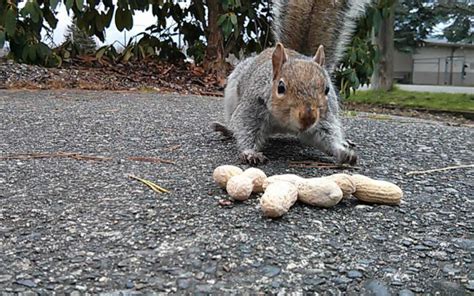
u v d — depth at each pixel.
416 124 0.70
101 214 0.28
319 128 0.40
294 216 0.28
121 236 0.25
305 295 0.20
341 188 0.30
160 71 1.17
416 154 0.46
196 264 0.22
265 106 0.40
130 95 0.91
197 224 0.26
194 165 0.39
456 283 0.21
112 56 1.21
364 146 0.49
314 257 0.23
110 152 0.43
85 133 0.52
